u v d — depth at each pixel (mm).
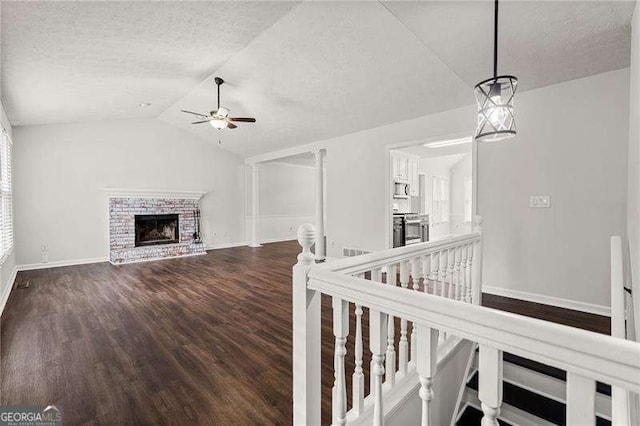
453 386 1978
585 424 545
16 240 5254
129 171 6453
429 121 4336
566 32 2387
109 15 2494
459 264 2234
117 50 3135
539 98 3236
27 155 5336
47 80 3521
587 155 2969
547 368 1901
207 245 7703
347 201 5574
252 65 3887
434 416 1767
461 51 2861
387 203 4910
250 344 2576
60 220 5680
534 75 3002
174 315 3225
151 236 6754
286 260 6258
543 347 584
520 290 3402
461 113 3996
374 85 3881
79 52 3016
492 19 2365
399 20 2703
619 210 2812
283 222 9430
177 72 3992
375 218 5117
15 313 3299
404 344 1568
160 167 6871
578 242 3037
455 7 2328
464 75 3266
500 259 3535
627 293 1902
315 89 4266
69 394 1920
